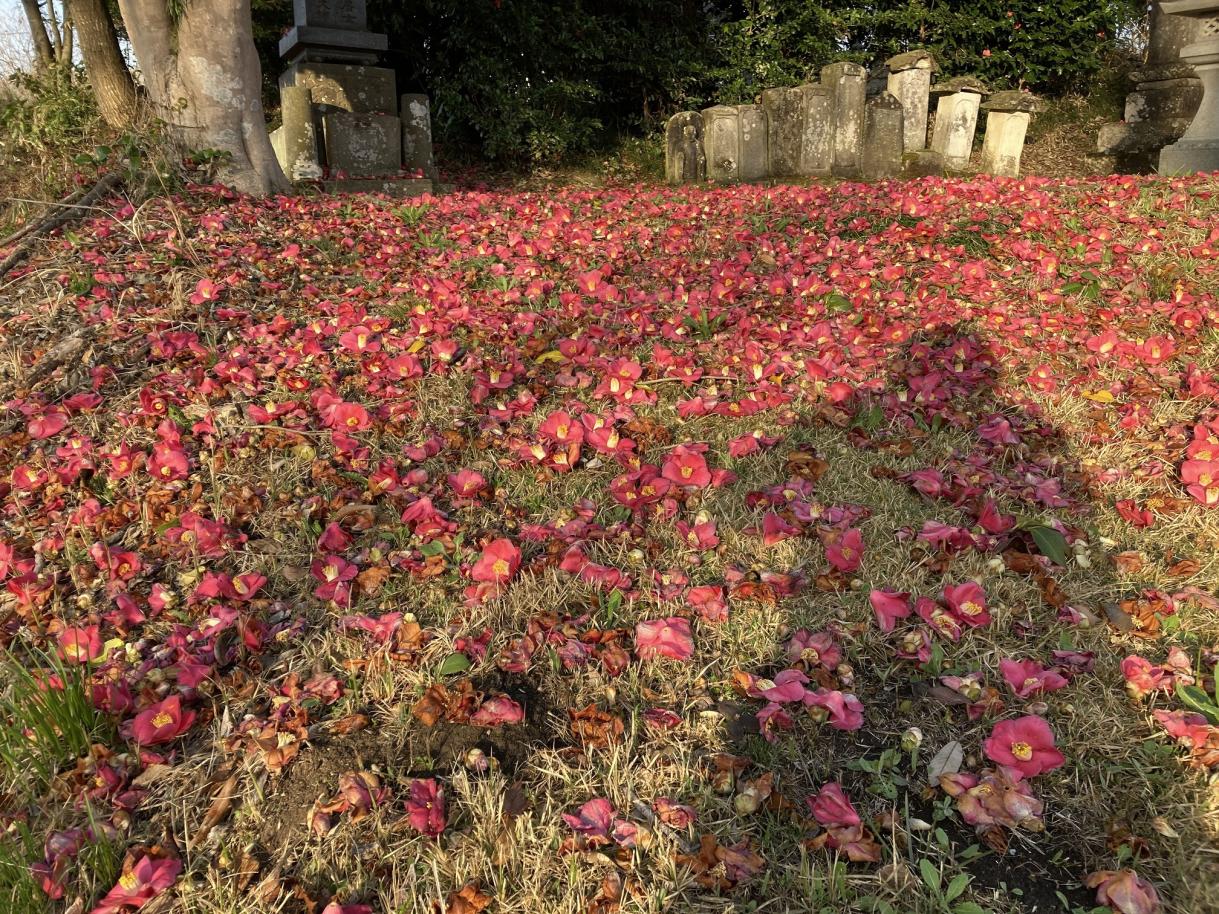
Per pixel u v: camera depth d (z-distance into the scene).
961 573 2.34
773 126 9.80
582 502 2.72
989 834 1.61
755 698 1.98
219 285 4.47
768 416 3.29
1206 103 7.96
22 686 1.99
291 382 3.54
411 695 1.98
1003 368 3.60
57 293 4.33
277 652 2.18
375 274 5.07
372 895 1.55
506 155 12.68
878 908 1.48
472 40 12.00
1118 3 12.85
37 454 3.08
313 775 1.77
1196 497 2.60
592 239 6.03
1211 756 1.69
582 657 2.08
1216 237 4.83
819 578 2.32
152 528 2.69
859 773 1.79
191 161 6.71
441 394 3.51
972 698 1.90
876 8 13.99
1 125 7.38
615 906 1.50
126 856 1.61
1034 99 10.29
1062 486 2.77
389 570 2.44
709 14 14.82
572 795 1.74
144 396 3.30
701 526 2.52
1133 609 2.14
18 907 1.51
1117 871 1.49
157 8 6.74
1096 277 4.57
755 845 1.62
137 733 1.84
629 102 14.56
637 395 3.42
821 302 4.44
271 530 2.68
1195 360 3.59
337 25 8.90
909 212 6.05
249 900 1.54
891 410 3.24
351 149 8.81
